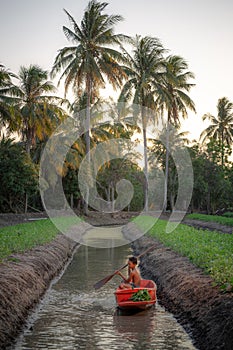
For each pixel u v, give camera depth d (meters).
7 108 34.47
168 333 10.51
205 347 9.07
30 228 27.61
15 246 18.33
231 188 54.22
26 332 10.64
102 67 40.97
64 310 12.74
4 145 40.22
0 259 14.98
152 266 18.44
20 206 44.69
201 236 21.75
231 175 54.12
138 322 11.50
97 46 41.28
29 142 42.34
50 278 17.06
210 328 9.42
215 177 54.31
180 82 47.94
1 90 39.88
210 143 55.47
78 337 10.30
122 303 12.41
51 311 12.62
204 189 53.41
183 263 15.80
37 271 15.64
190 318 10.87
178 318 11.55
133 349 9.48
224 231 31.48
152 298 12.82
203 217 42.88
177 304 12.37
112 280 17.38
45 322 11.54
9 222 36.38
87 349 9.48
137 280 13.71
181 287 12.91
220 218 40.28
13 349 9.44
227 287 10.43
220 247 16.20
